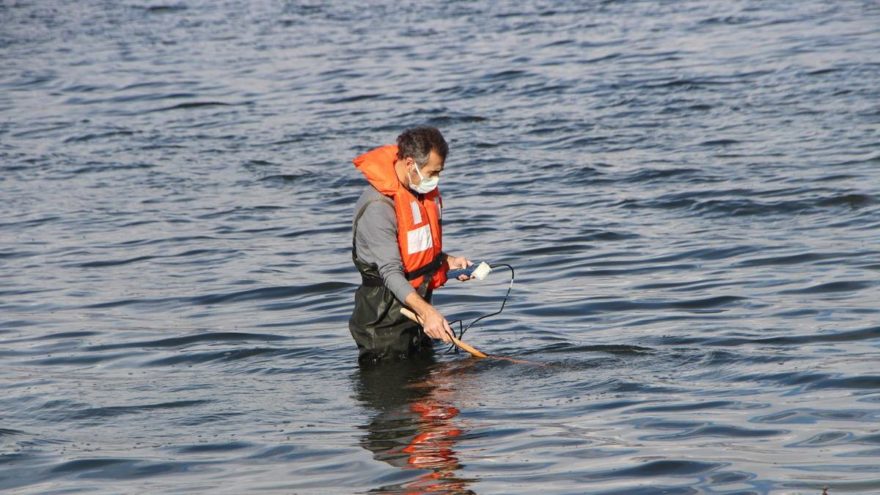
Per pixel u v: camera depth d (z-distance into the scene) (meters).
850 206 18.19
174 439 9.69
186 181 23.81
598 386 10.56
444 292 14.79
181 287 15.93
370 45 42.62
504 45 40.62
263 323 13.83
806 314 12.73
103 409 10.60
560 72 34.50
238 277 16.30
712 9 46.53
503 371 11.25
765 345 11.60
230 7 57.06
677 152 23.34
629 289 14.48
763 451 8.59
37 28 52.28
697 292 14.08
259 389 11.12
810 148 22.59
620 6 49.25
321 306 14.54
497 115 28.95
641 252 16.45
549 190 21.22
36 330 13.94
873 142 22.59
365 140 26.95
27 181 24.41
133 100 34.41
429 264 11.47
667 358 11.38
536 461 8.65
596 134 25.91
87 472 8.93
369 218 11.23
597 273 15.48
